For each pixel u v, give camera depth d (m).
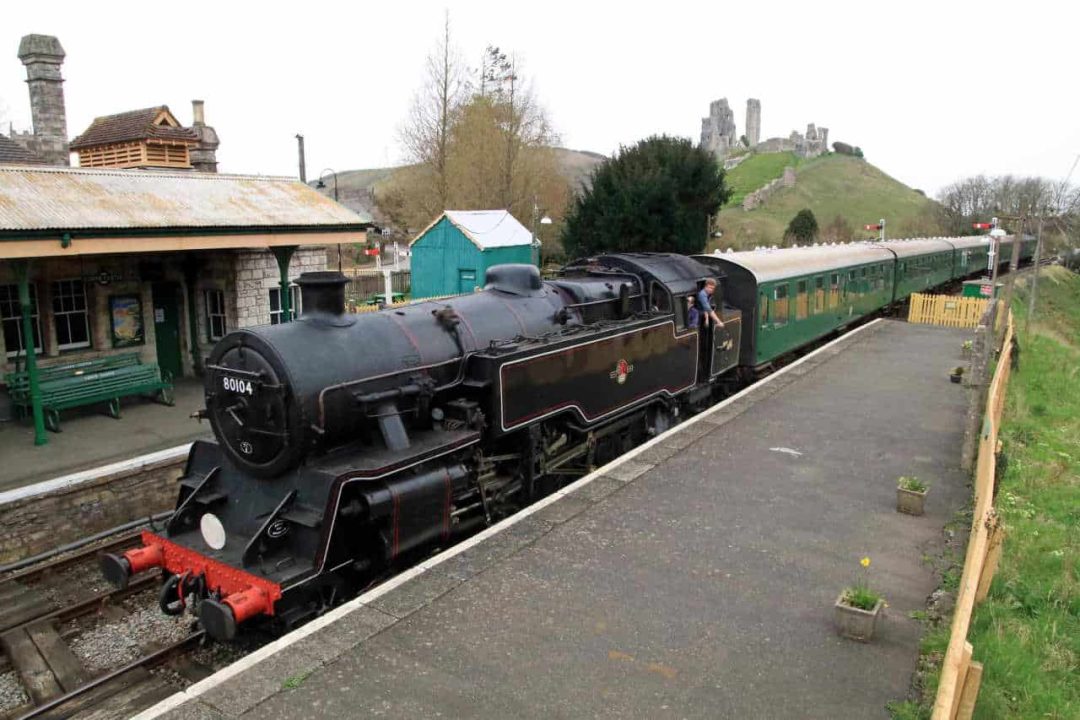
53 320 14.14
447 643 5.66
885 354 16.91
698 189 29.84
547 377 9.06
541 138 42.62
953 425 11.25
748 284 14.67
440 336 8.48
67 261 14.19
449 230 23.83
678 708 4.91
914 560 6.96
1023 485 9.66
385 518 7.02
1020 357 17.67
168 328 16.39
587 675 5.26
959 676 4.19
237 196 15.41
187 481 7.82
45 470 10.85
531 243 25.27
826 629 5.83
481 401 8.48
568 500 8.39
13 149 16.44
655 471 9.33
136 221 12.57
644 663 5.39
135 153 18.77
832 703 4.95
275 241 14.59
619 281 11.55
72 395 12.98
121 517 10.88
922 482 8.20
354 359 7.44
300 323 7.49
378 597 6.32
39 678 7.17
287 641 5.67
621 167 30.42
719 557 7.03
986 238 41.50
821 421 11.46
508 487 8.95
